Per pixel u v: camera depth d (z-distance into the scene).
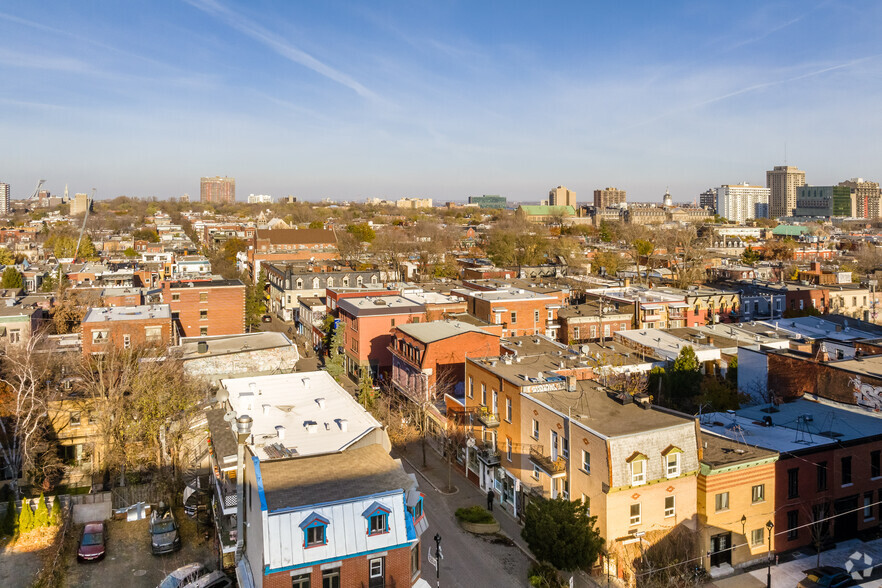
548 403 43.09
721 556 38.25
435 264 158.12
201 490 45.91
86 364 56.34
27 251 176.25
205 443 51.75
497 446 49.16
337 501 29.17
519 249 182.38
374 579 29.47
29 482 51.19
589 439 37.62
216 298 90.56
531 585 36.88
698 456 38.12
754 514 38.72
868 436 42.69
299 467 33.12
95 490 50.25
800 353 62.03
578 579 37.16
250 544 32.00
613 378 55.28
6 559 39.84
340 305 88.00
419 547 32.53
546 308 86.69
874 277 119.31
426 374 61.31
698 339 71.31
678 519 37.72
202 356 59.84
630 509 36.66
